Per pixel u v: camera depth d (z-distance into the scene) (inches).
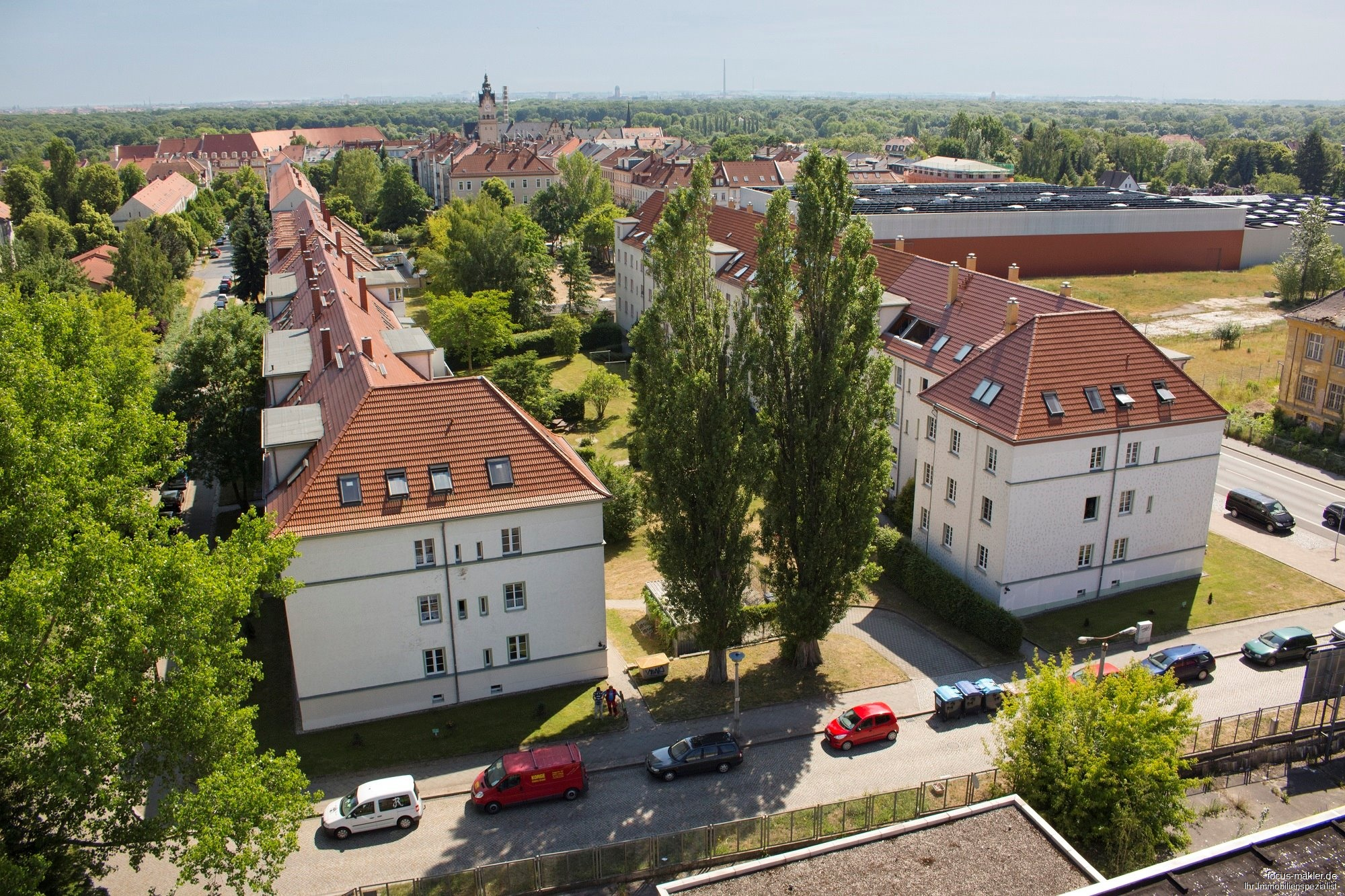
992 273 5157.5
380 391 1801.2
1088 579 2174.0
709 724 1777.8
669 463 1772.9
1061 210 5354.3
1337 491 2778.1
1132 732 1343.5
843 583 1877.5
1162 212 5388.8
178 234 6451.8
